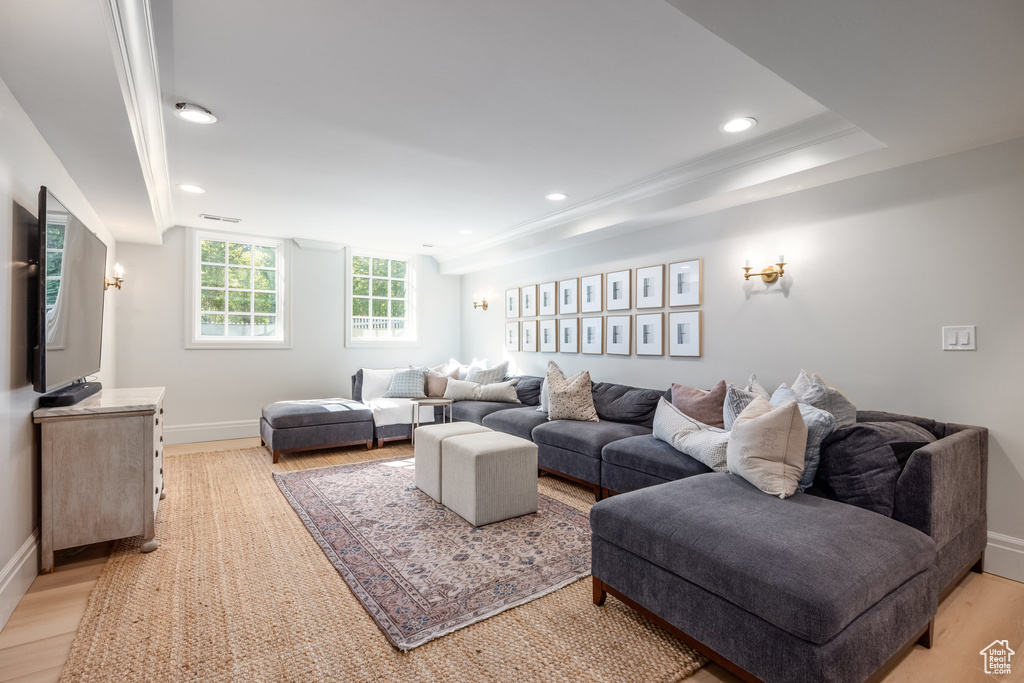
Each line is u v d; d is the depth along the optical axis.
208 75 2.15
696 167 3.25
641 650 1.76
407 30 1.83
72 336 2.56
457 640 1.81
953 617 2.01
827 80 1.86
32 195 2.20
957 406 2.53
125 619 1.92
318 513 3.09
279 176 3.49
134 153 2.52
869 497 1.97
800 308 3.21
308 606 2.03
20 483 2.11
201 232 5.25
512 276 6.00
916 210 2.68
